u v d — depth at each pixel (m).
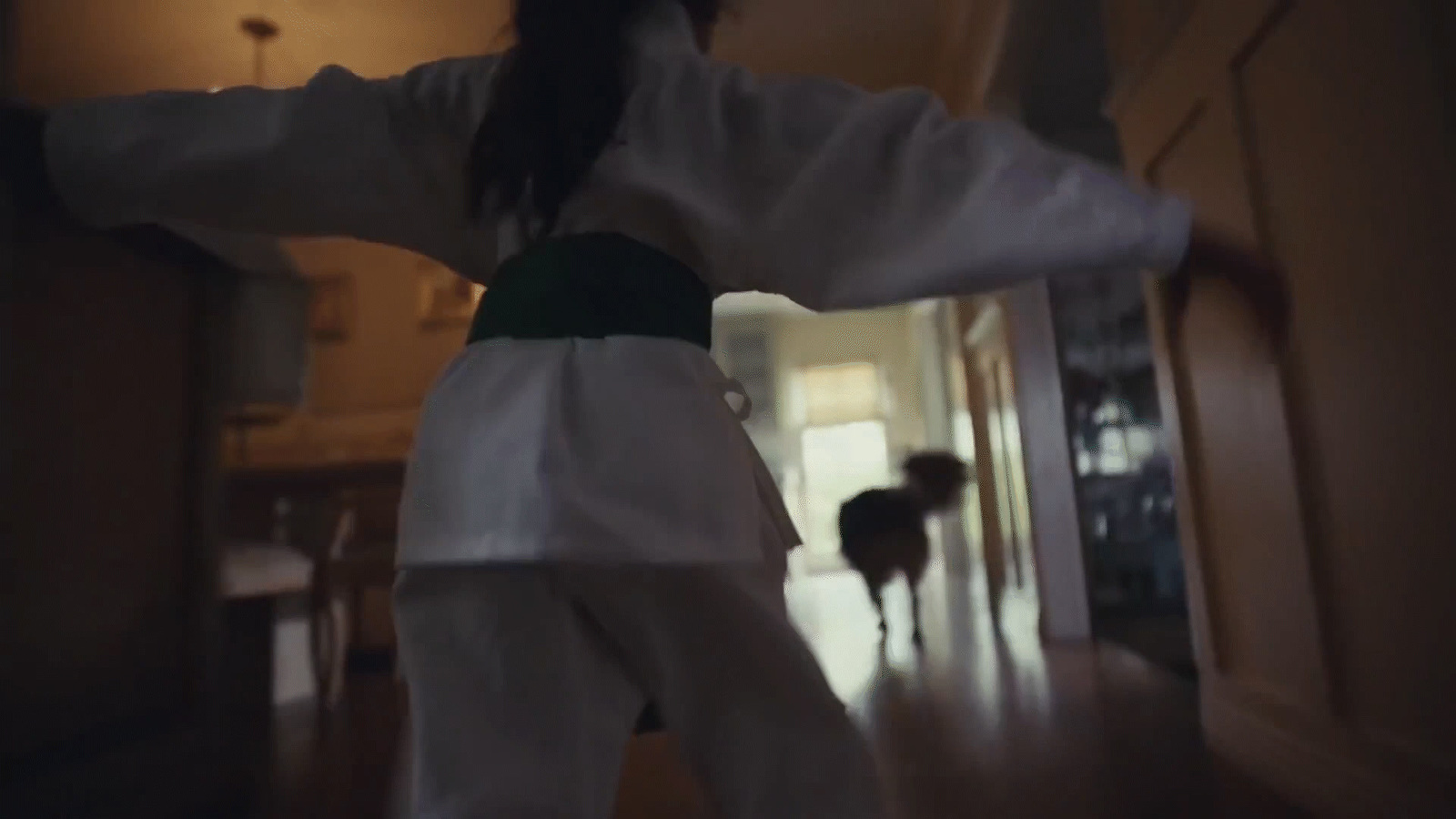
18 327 1.08
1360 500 1.14
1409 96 0.96
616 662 0.70
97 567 1.21
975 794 1.49
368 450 4.44
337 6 3.08
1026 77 3.13
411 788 0.65
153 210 0.85
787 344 8.27
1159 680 2.43
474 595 0.66
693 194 0.70
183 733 1.35
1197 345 1.58
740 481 0.68
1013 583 3.89
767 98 0.72
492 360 0.68
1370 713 1.17
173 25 3.15
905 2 3.26
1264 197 1.29
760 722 0.71
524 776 0.63
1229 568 1.56
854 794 0.72
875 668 2.75
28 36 3.18
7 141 1.02
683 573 0.67
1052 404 3.40
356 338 4.64
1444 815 1.01
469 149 0.75
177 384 1.38
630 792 1.56
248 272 1.49
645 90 0.72
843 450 8.07
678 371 0.68
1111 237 0.69
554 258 0.70
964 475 3.54
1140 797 1.43
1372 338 1.07
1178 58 1.51
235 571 2.15
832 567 7.62
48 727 1.12
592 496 0.62
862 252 0.69
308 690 2.79
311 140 0.79
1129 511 4.11
